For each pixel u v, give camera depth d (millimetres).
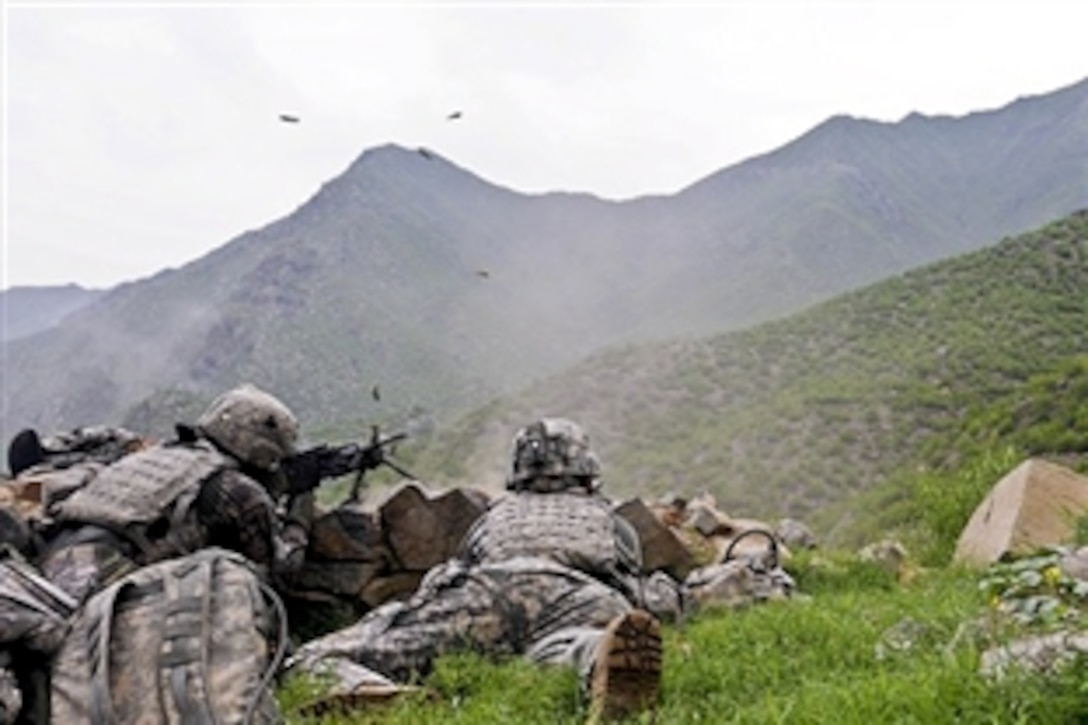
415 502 10781
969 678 5129
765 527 13078
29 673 4562
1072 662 4980
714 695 6168
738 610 9586
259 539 8242
